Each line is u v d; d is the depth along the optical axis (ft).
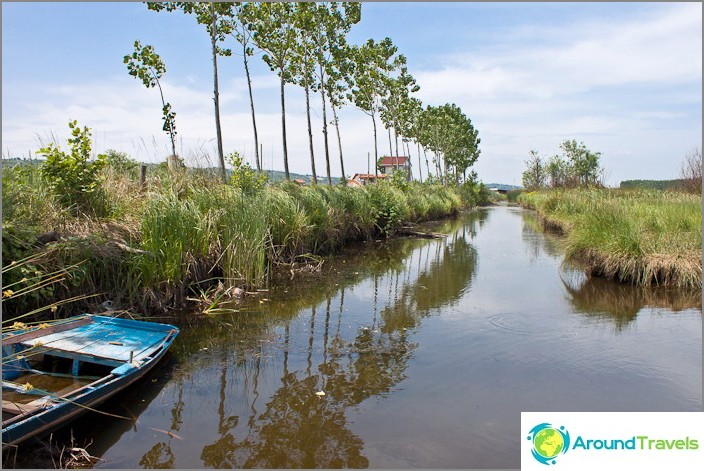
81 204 26.73
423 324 24.63
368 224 58.18
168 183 32.94
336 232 48.55
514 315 26.30
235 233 30.32
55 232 22.49
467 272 39.55
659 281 32.99
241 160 39.60
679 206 41.42
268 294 30.42
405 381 17.54
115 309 23.03
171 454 12.91
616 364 19.27
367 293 31.58
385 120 111.96
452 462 12.57
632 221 36.40
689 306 28.07
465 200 140.87
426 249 53.31
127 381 15.30
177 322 24.03
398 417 14.90
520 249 53.47
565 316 26.12
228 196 33.19
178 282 26.43
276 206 39.27
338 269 39.83
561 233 66.74
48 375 16.34
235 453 12.97
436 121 145.89
